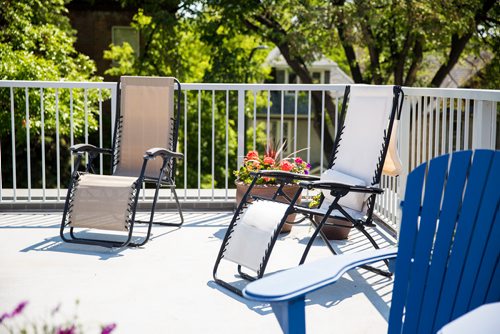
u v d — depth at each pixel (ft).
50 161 40.81
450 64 44.68
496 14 44.04
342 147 13.04
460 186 6.19
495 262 5.82
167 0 43.21
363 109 12.84
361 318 9.40
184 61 49.24
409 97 14.21
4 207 16.80
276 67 80.12
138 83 15.42
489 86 46.16
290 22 43.91
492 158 5.96
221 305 9.87
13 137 16.60
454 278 6.06
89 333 8.63
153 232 14.74
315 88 16.56
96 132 45.01
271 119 83.05
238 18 43.14
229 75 44.52
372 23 36.55
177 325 9.04
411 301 6.25
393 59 46.32
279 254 12.91
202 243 13.75
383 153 12.02
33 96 32.22
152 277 11.25
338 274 5.74
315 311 9.69
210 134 57.06
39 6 37.24
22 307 5.56
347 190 10.80
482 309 4.20
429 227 6.31
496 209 5.88
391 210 15.35
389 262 6.52
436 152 12.48
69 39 38.14
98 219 13.12
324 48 39.78
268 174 11.46
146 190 18.63
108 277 11.21
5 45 32.55
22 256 12.50
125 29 51.42
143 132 15.35
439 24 37.01
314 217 14.11
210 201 17.17
